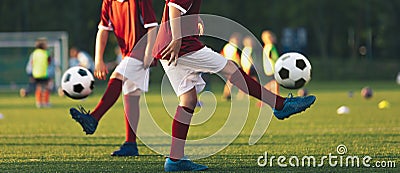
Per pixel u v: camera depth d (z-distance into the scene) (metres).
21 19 82.62
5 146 16.17
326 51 93.62
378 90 47.81
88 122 12.05
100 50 14.06
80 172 11.97
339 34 96.31
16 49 60.12
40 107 33.44
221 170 12.02
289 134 18.38
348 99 36.78
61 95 45.25
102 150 15.26
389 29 92.94
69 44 83.00
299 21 89.62
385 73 79.31
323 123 21.89
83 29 84.75
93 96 44.47
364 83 65.50
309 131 19.19
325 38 91.56
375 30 94.38
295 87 12.74
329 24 91.88
